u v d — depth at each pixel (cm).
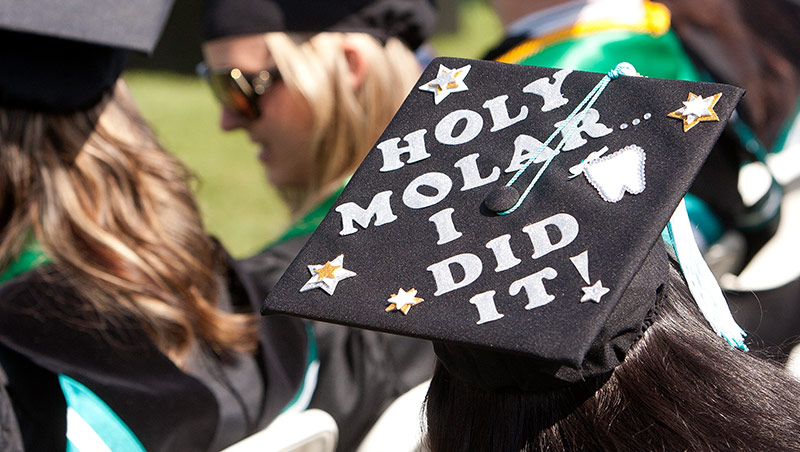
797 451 178
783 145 331
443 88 187
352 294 179
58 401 198
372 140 263
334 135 261
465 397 182
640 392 178
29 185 206
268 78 261
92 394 199
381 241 181
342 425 223
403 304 177
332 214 183
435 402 185
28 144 206
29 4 205
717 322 186
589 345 171
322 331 225
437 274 178
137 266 206
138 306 204
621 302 176
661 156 178
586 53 263
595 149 180
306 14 254
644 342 179
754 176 269
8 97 205
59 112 207
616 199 177
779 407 180
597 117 181
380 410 226
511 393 179
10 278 206
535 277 176
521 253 177
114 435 199
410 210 182
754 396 180
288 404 213
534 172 180
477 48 1123
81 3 208
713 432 177
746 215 262
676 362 179
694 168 177
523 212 179
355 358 225
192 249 212
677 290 183
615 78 183
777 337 263
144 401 201
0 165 206
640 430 177
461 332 175
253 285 220
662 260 180
